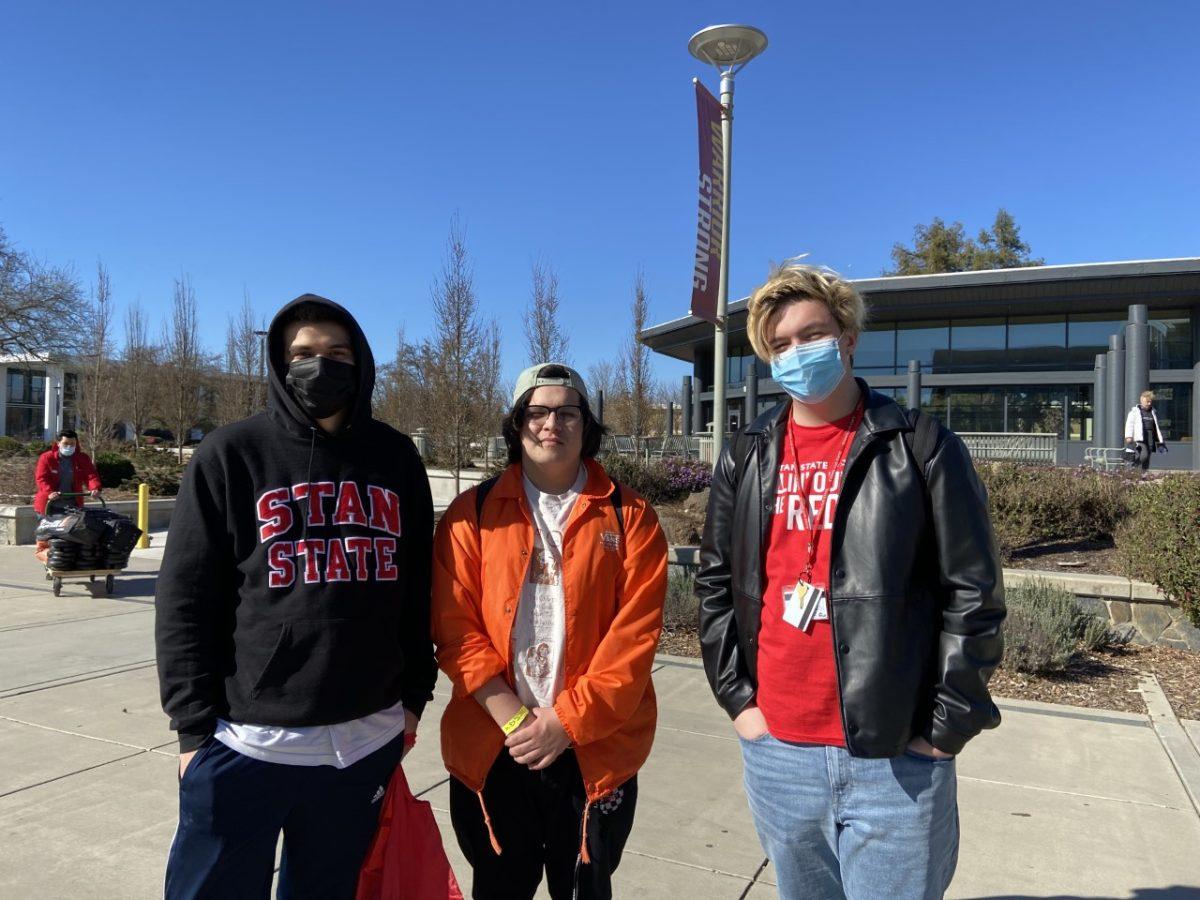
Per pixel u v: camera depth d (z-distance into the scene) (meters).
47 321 29.14
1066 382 26.92
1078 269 25.14
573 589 2.32
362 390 2.16
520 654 2.32
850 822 2.02
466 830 2.41
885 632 1.91
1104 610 6.63
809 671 2.03
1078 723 4.90
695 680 5.79
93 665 5.93
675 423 60.31
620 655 2.28
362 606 2.10
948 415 28.72
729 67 9.27
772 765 2.11
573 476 2.50
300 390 2.08
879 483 1.97
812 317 2.08
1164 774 4.16
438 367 19.84
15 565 10.59
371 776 2.17
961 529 1.91
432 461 22.27
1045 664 5.71
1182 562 6.07
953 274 26.53
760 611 2.15
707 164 8.68
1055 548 8.34
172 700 2.00
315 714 2.03
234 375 37.72
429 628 2.40
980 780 4.09
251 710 2.02
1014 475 8.84
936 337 29.16
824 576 2.02
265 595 2.03
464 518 2.45
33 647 6.45
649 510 2.48
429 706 5.19
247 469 2.08
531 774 2.35
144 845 3.34
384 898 2.24
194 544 2.03
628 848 3.39
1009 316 28.42
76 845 3.33
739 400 33.50
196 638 2.03
